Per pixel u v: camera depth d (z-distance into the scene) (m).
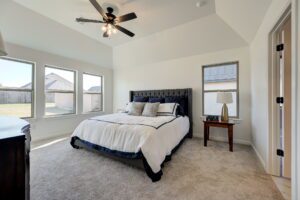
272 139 2.00
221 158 2.53
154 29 3.32
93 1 1.97
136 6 2.46
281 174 1.97
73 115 4.38
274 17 1.75
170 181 1.85
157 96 4.39
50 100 3.94
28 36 3.11
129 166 2.24
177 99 3.81
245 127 3.29
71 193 1.63
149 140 2.01
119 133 2.30
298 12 1.20
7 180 0.80
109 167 2.21
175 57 4.16
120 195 1.60
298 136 1.20
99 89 5.28
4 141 0.78
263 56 2.23
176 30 3.32
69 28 3.29
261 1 1.87
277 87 1.99
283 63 1.93
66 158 2.52
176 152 2.79
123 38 3.84
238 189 1.69
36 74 3.54
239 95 3.37
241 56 3.35
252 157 2.56
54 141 3.45
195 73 3.92
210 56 3.71
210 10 2.61
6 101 3.19
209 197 1.55
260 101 2.44
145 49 4.20
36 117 3.55
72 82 4.46
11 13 2.57
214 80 3.73
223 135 3.52
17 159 0.84
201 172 2.07
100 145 2.48
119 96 5.45
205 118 3.44
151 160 1.89
